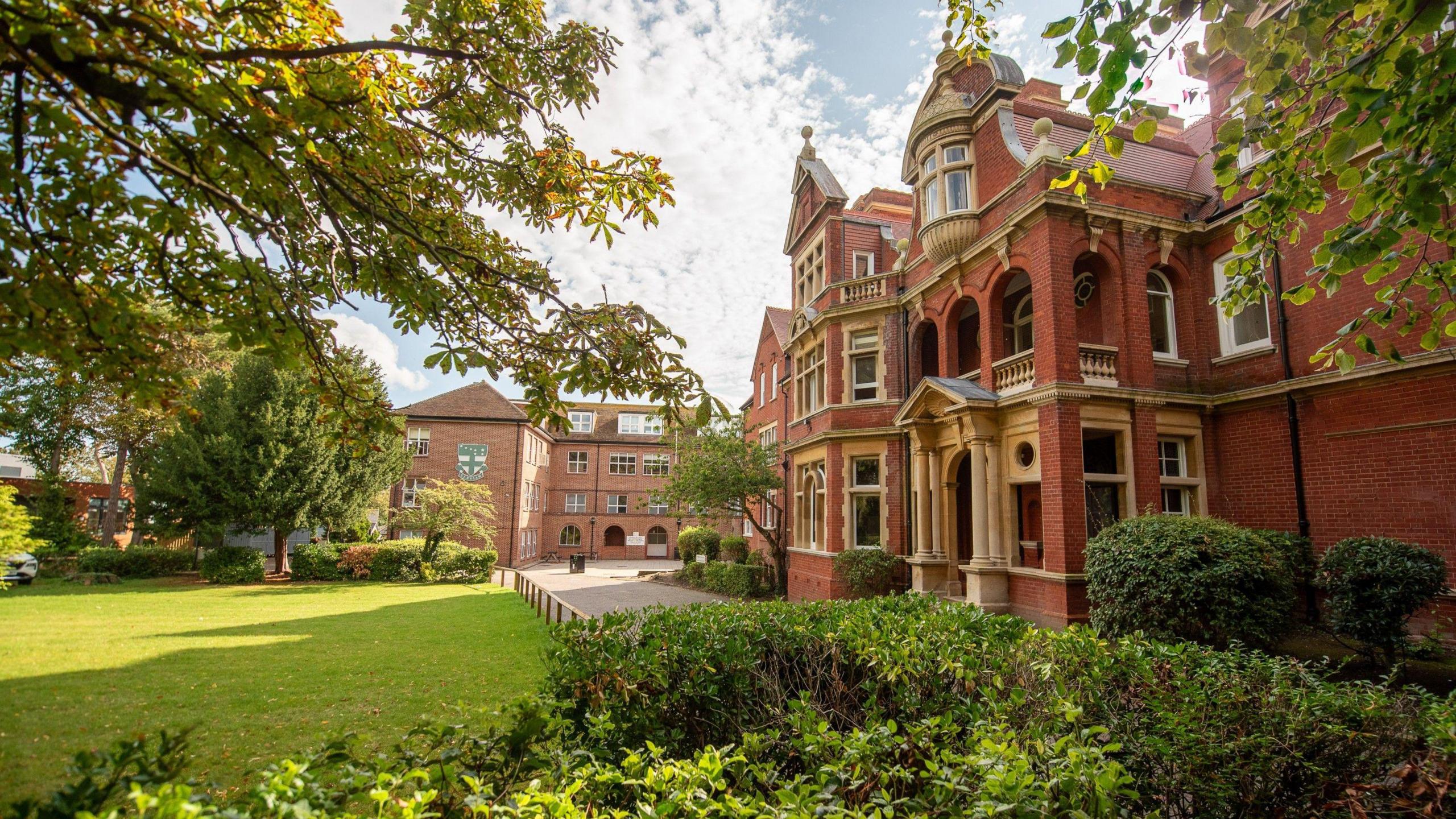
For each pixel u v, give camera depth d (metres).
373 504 29.20
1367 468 9.87
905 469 16.33
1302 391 10.74
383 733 6.21
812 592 18.03
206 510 21.39
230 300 3.83
